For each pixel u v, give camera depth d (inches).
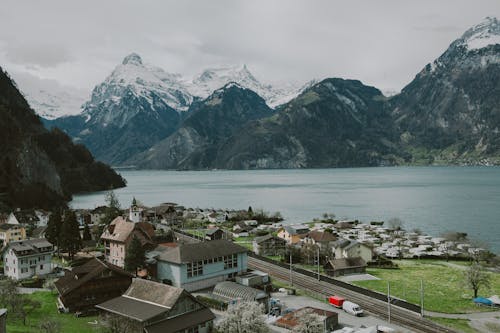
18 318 3058.6
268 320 3110.2
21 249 4389.8
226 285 3644.2
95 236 6392.7
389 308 3191.4
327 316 3006.9
